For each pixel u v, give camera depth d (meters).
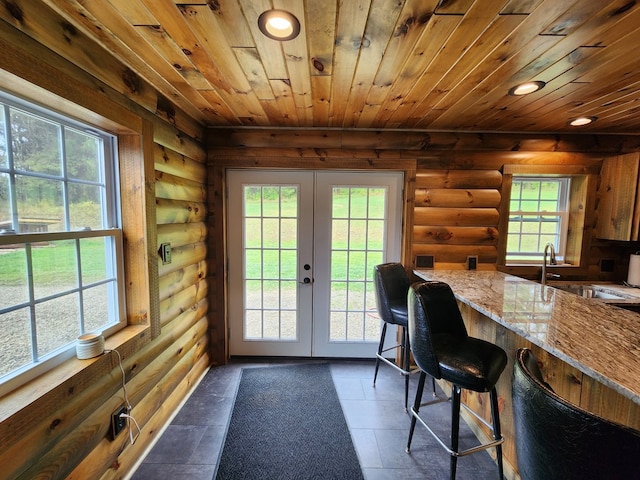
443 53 1.43
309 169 2.79
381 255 2.90
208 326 2.84
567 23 1.18
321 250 2.91
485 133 2.69
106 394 1.40
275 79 1.72
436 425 2.07
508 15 1.14
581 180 2.78
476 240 2.76
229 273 2.93
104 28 1.25
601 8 1.09
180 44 1.37
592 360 0.95
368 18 1.17
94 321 1.50
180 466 1.70
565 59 1.47
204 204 2.69
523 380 0.82
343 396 2.39
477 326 2.07
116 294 1.65
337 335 3.00
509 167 2.70
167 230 2.01
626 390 0.79
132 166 1.66
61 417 1.15
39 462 1.08
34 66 1.03
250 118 2.45
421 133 2.69
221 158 2.70
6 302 1.07
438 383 2.56
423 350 1.50
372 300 2.96
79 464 1.28
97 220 1.55
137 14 1.16
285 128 2.68
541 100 1.99
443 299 1.70
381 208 2.86
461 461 1.76
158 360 1.94
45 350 1.23
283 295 2.97
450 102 2.04
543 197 2.96
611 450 0.64
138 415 1.72
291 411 2.20
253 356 3.01
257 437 1.93
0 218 1.05
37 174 1.20
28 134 1.16
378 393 2.44
